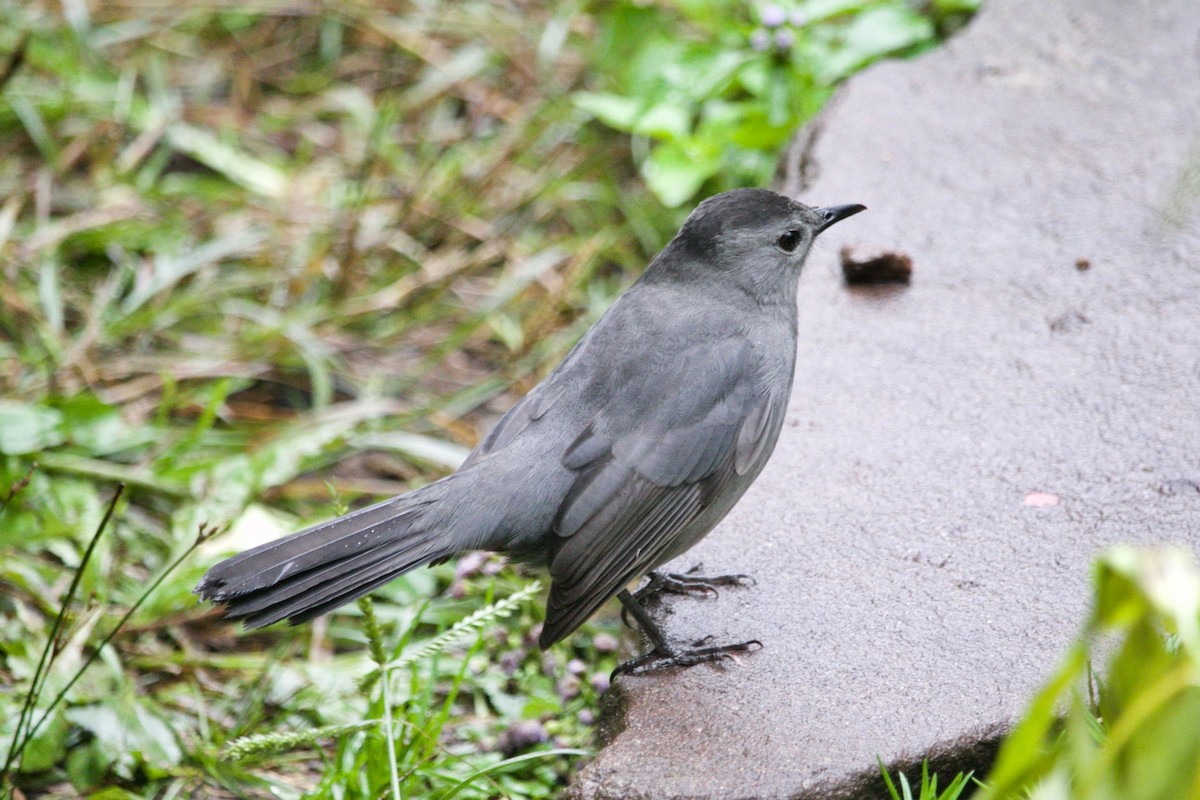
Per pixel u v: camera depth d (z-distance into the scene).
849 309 10.71
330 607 7.31
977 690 7.27
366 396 12.88
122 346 13.12
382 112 15.00
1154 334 9.87
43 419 11.08
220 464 11.17
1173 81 12.59
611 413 8.05
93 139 15.12
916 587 8.12
